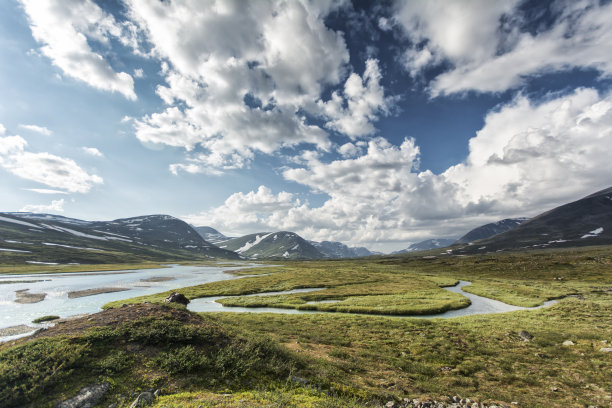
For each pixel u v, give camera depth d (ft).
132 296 202.80
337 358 69.36
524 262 401.70
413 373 64.18
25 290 224.12
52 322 124.77
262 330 102.63
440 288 249.96
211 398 37.68
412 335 100.22
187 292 234.79
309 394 43.57
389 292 230.07
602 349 79.00
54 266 454.40
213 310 169.17
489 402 48.80
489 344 89.35
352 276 350.23
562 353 79.25
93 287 250.78
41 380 37.96
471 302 190.19
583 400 50.47
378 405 43.57
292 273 402.93
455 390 54.60
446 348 84.94
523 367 69.26
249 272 474.49
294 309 171.73
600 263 345.10
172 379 43.68
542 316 130.93
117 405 36.73
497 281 293.23
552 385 58.34
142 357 48.21
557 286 241.76
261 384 45.93
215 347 55.01
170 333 55.21
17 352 43.34
